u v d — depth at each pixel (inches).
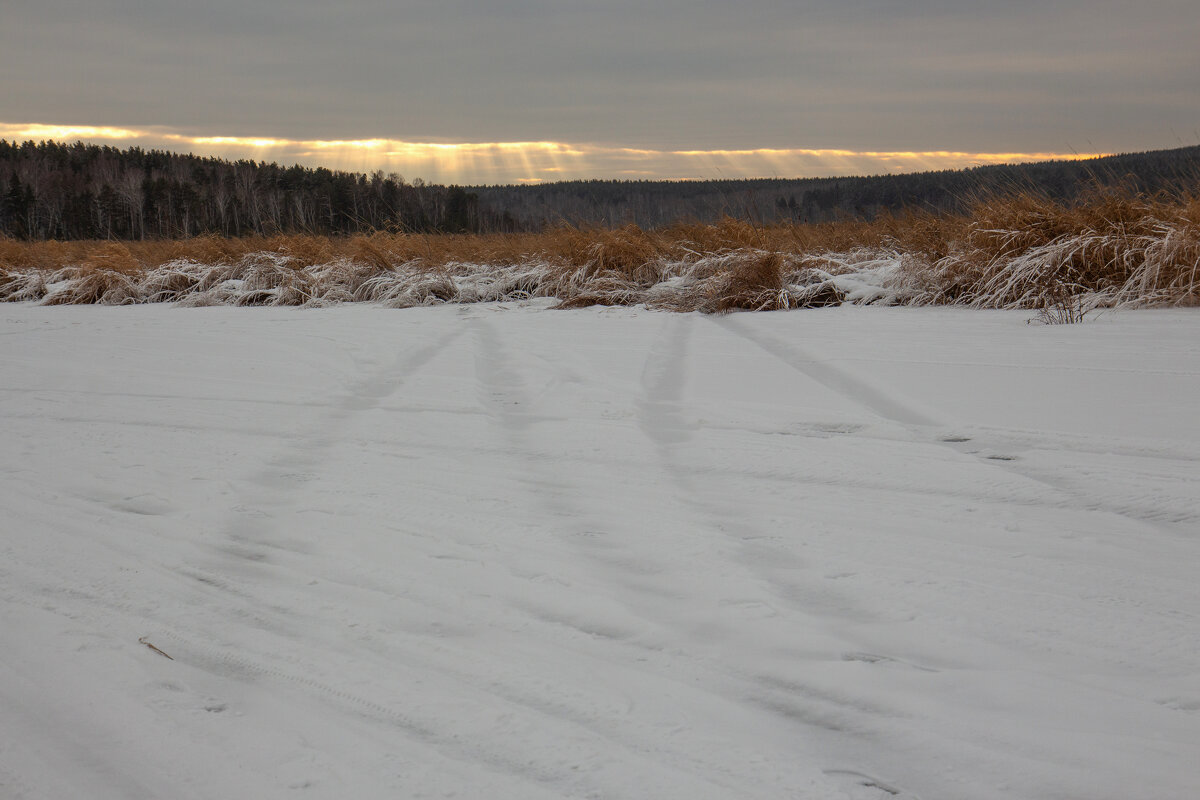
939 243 406.3
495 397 202.1
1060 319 288.7
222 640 87.1
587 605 92.4
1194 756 63.9
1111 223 344.5
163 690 77.9
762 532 111.9
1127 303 311.7
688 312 385.1
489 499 128.3
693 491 130.1
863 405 181.8
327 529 117.4
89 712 74.5
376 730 71.0
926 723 69.5
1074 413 166.1
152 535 117.1
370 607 93.7
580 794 62.2
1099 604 88.9
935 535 109.0
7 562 108.5
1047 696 72.5
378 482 138.0
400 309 442.0
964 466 136.9
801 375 215.0
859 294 391.9
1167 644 80.4
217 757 67.8
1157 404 169.6
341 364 251.9
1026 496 122.5
